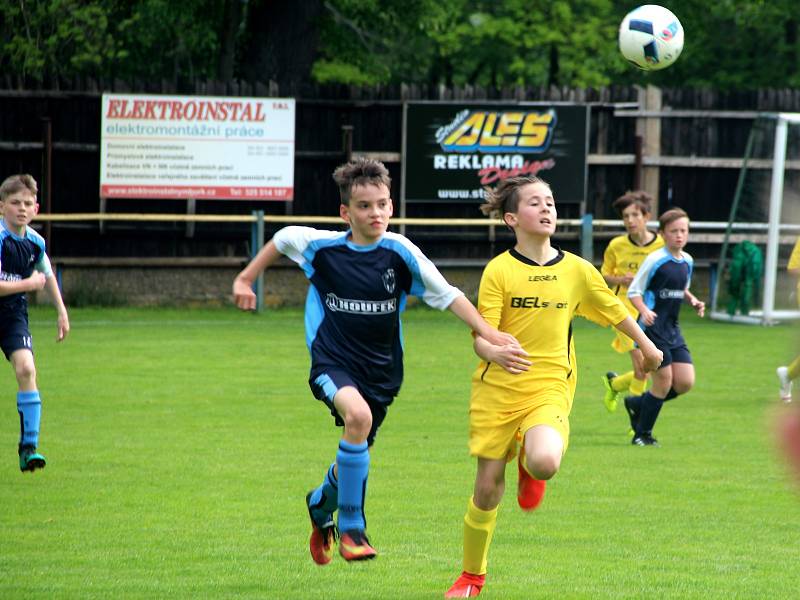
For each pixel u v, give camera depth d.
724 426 30.34
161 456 25.34
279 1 68.62
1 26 79.50
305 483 22.69
